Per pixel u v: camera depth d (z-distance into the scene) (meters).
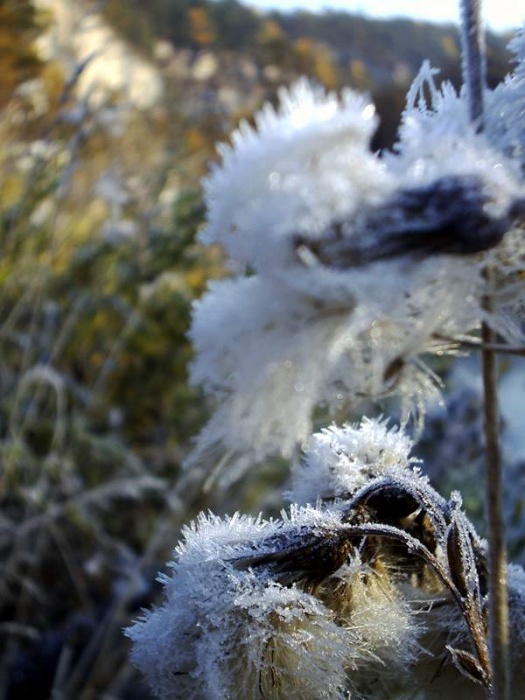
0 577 0.72
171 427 0.95
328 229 0.16
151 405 0.96
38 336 0.89
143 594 0.78
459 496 0.25
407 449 0.27
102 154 1.11
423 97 0.19
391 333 0.17
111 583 0.80
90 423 0.86
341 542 0.23
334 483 0.26
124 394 0.97
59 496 0.83
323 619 0.22
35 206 0.89
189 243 0.97
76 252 0.95
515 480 0.68
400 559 0.25
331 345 0.17
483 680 0.23
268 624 0.22
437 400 0.18
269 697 0.22
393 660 0.23
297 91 0.17
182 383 0.97
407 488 0.25
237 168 0.17
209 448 0.19
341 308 0.17
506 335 0.17
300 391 0.17
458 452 0.69
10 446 0.77
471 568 0.23
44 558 0.80
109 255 0.96
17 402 0.78
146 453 0.91
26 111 0.99
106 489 0.75
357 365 0.18
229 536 0.24
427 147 0.17
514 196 0.17
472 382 0.73
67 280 0.94
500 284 0.17
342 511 0.25
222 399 0.18
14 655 0.73
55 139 0.91
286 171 0.17
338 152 0.17
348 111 0.17
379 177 0.17
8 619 0.77
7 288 0.87
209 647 0.22
